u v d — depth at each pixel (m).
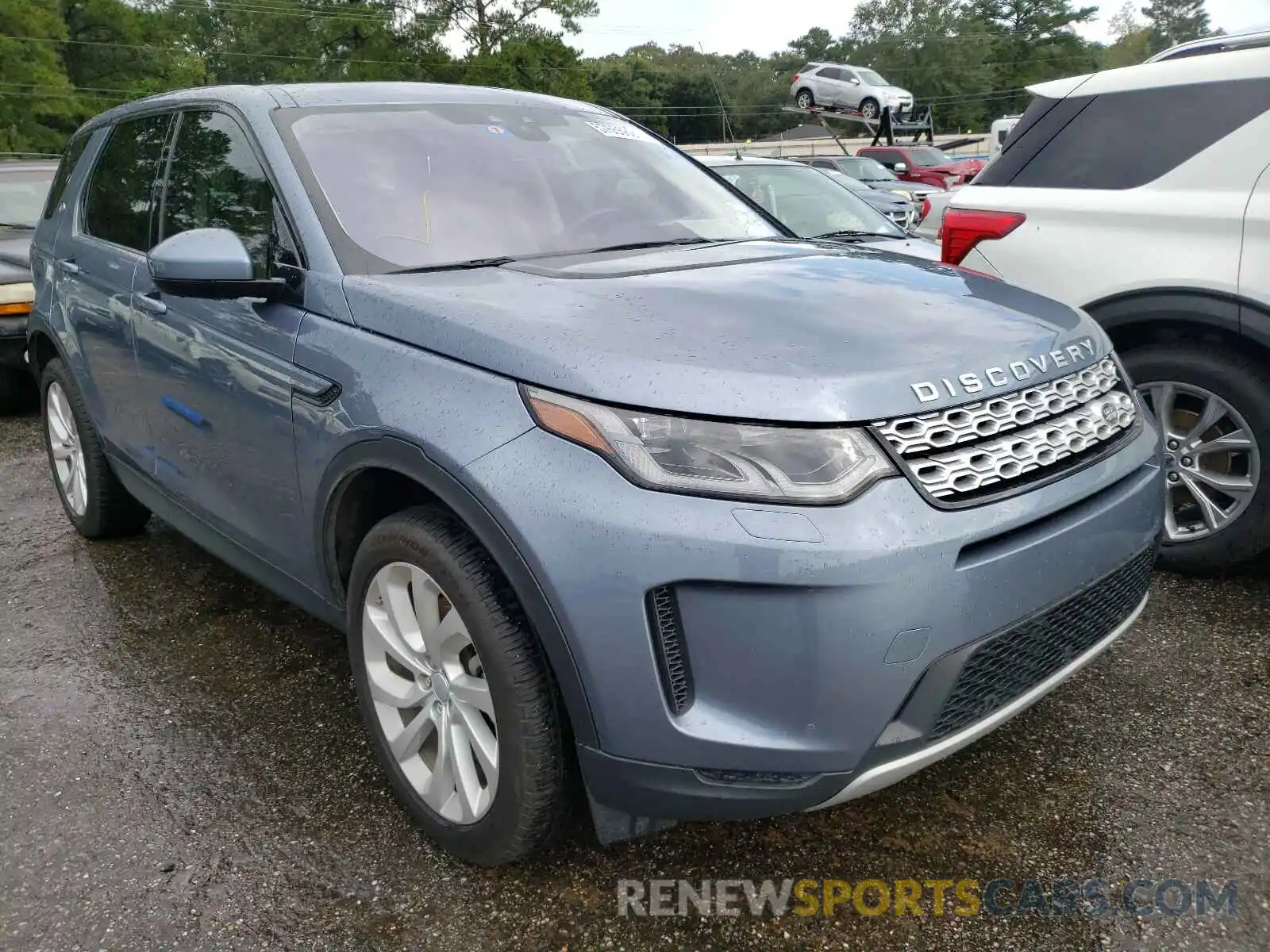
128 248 3.51
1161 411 3.61
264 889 2.22
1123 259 3.59
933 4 85.75
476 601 2.01
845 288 2.38
